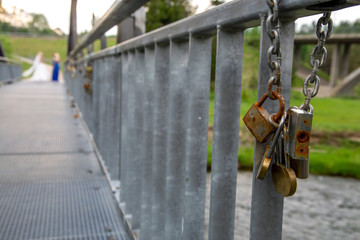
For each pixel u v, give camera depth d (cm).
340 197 542
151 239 147
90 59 371
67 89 1112
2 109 670
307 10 61
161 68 136
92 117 392
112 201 228
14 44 5906
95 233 184
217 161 92
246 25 81
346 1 54
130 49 179
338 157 768
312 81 65
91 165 311
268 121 67
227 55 88
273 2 61
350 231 424
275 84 66
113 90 241
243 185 562
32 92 1066
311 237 409
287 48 69
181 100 125
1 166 305
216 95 90
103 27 199
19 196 235
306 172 63
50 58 5375
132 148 188
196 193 110
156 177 142
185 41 122
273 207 74
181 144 127
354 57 5181
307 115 61
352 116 1515
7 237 178
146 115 154
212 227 94
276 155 69
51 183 262
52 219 200
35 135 436
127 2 128
